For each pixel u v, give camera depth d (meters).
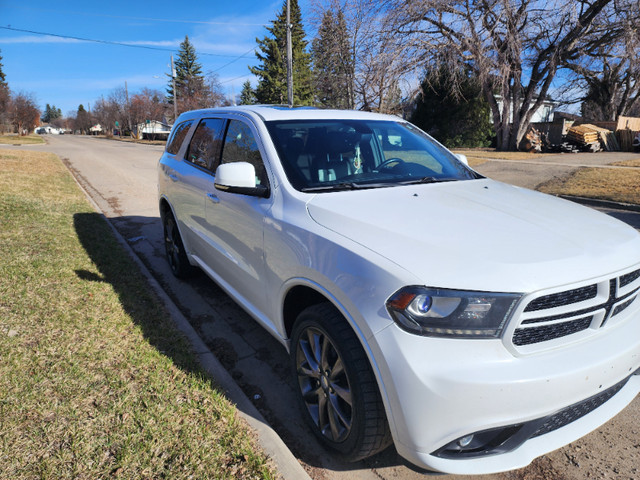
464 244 2.04
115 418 2.43
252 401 2.91
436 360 1.80
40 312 3.58
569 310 1.91
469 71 25.58
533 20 23.19
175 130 5.14
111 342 3.21
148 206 9.37
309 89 49.81
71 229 6.30
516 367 1.81
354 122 3.53
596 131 24.86
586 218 2.49
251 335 3.77
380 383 1.92
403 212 2.40
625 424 2.72
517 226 2.26
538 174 14.72
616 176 13.04
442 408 1.79
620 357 2.02
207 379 2.84
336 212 2.41
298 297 2.69
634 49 21.14
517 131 26.58
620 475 2.31
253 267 2.96
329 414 2.32
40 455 2.15
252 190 2.85
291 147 3.03
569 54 24.23
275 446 2.34
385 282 1.92
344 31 27.16
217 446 2.28
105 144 44.38
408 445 1.88
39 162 16.50
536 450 1.98
